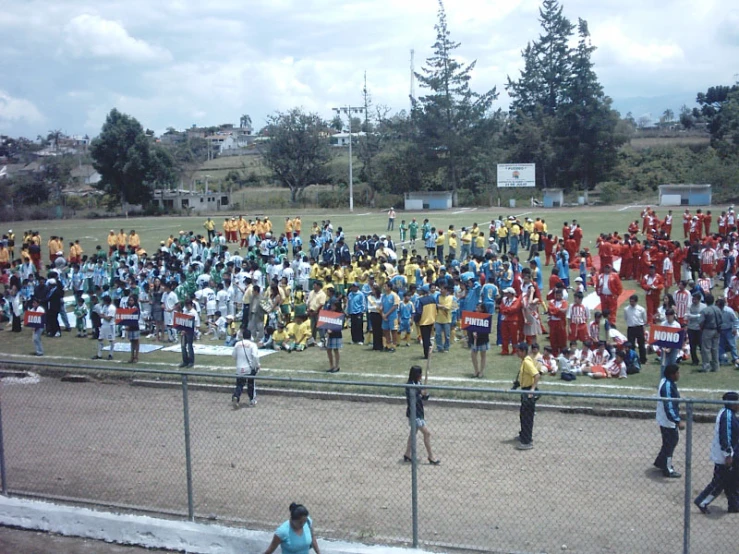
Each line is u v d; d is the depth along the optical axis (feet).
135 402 52.13
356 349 66.64
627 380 51.85
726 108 278.87
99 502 34.86
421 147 271.69
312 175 293.84
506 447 40.29
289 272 84.64
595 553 28.45
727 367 54.75
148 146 274.36
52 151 542.57
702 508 32.01
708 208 203.82
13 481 38.04
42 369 61.41
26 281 83.97
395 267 83.25
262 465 39.01
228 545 31.19
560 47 293.02
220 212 267.80
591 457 38.52
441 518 31.94
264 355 65.31
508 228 123.13
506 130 298.76
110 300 67.00
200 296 78.48
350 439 42.63
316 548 27.40
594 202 247.70
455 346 66.08
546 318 73.92
